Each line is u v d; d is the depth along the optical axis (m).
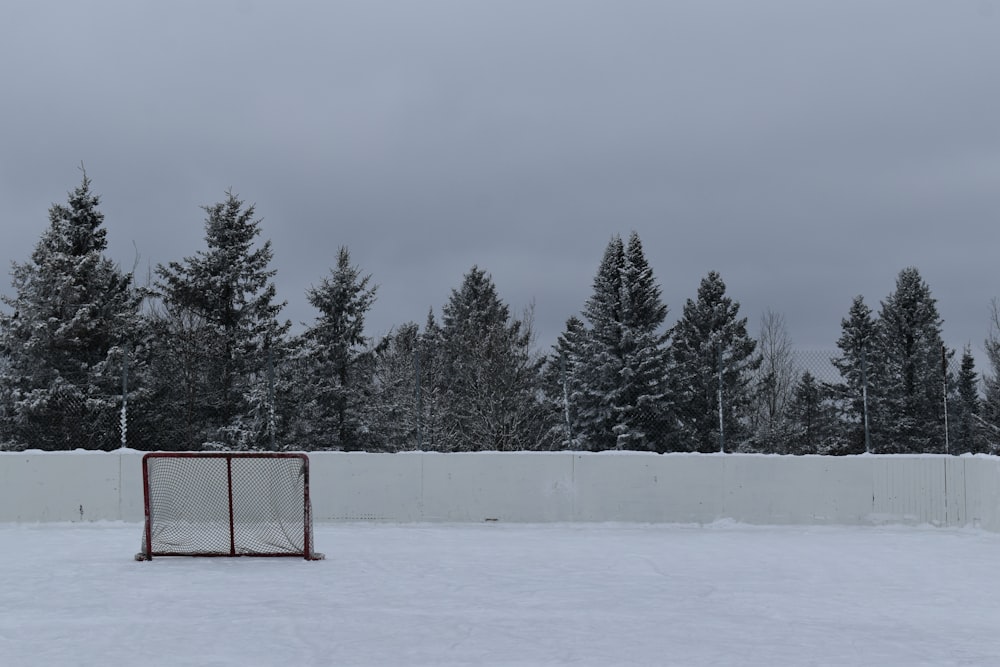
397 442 30.75
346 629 7.97
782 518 17.09
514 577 10.98
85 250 33.75
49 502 16.70
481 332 41.94
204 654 7.07
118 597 9.57
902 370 33.53
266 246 35.84
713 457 17.20
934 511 16.97
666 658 7.01
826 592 10.16
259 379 30.59
